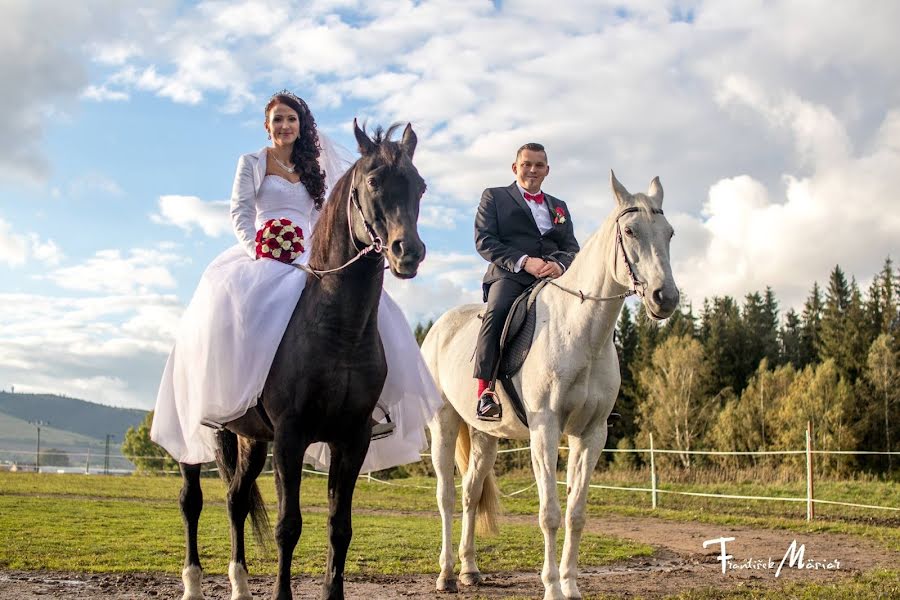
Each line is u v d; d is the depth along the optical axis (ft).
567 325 18.33
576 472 18.58
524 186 22.15
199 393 15.46
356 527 35.37
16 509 38.96
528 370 18.74
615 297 17.62
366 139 14.52
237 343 15.11
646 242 16.61
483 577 22.65
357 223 14.38
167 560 24.32
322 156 18.93
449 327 23.49
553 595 17.21
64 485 61.62
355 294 14.58
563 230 22.02
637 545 30.17
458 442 23.04
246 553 26.12
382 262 14.74
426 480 72.28
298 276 15.75
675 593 19.77
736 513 47.19
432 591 20.42
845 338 139.03
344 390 14.73
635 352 149.69
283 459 14.49
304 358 14.62
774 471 69.21
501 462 84.58
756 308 184.55
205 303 16.16
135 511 40.65
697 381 129.08
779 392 112.06
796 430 99.66
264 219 17.72
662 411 124.57
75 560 23.59
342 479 15.08
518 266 20.38
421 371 17.66
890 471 90.79
